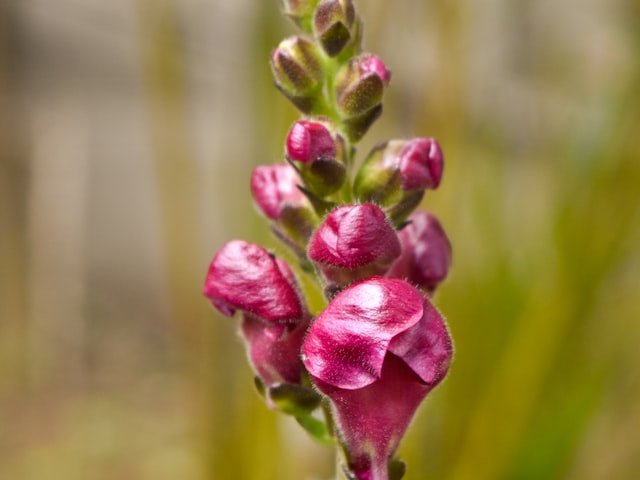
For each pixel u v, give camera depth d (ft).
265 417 0.78
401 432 0.51
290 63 0.54
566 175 0.85
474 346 0.82
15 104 2.43
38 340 2.37
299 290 0.53
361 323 0.48
